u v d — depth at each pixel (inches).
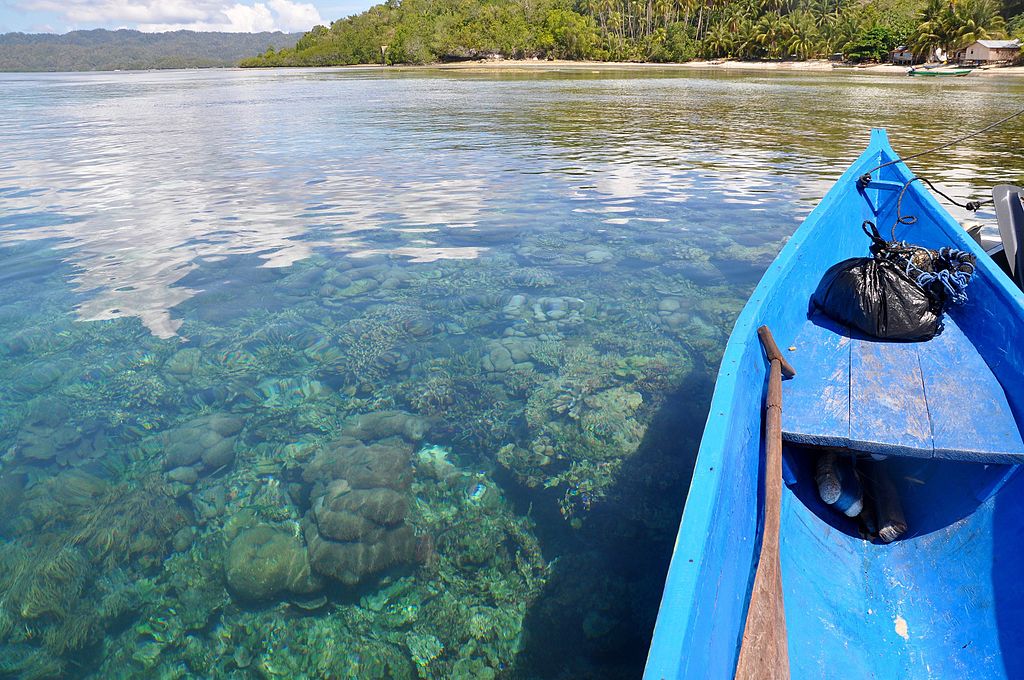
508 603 135.0
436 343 245.1
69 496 168.7
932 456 123.6
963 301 169.2
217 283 305.4
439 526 155.7
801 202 426.6
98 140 783.1
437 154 655.1
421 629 130.6
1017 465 120.0
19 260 336.5
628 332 247.1
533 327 254.8
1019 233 205.8
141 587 142.3
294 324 261.3
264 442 190.5
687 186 485.4
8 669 124.0
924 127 762.2
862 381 146.8
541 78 2413.9
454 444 186.5
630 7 4158.5
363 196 475.8
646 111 1049.5
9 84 2918.3
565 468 173.5
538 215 415.8
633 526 152.9
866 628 112.8
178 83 2728.8
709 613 86.4
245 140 770.8
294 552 148.5
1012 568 108.0
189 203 459.8
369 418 200.2
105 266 328.5
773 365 135.2
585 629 128.6
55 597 139.9
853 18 2938.0
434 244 360.2
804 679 99.0
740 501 111.5
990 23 2454.5
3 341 247.3
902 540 128.2
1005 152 587.8
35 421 200.4
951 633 107.7
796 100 1201.4
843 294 170.4
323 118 1026.7
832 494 128.5
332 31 6274.6
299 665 124.6
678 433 184.7
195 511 163.5
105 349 242.4
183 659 126.3
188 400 212.2
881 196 254.8
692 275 302.2
